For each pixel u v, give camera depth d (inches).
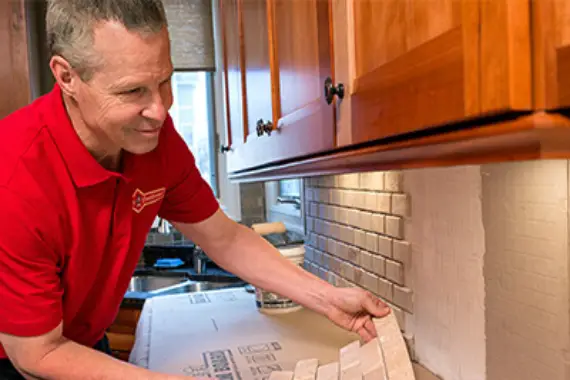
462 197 36.9
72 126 32.7
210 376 42.4
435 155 25.5
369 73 27.4
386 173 48.6
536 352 30.5
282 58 45.0
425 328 42.9
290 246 63.1
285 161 46.9
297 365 40.8
